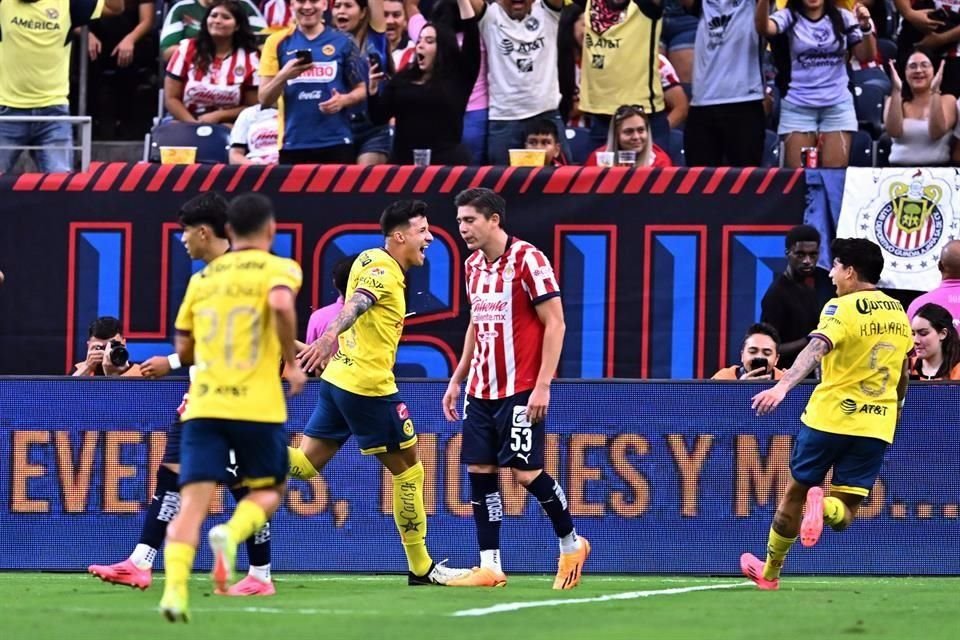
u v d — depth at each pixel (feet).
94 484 121.70
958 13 172.96
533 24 161.99
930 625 82.43
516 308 106.01
